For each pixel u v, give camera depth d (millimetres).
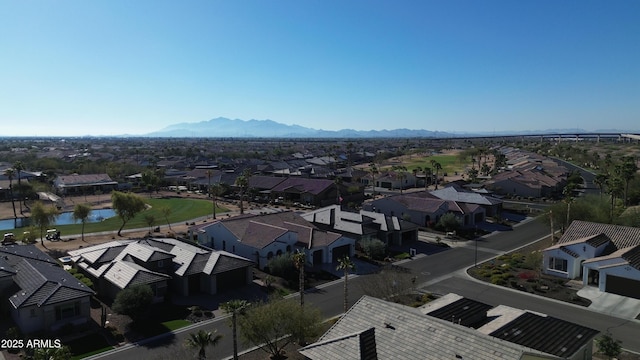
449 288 51562
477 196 96000
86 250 58406
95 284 51875
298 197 117312
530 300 47594
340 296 49250
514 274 56438
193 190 140375
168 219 93250
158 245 59250
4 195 119938
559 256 55469
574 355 27266
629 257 49125
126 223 89125
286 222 70438
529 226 86250
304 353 27156
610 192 82438
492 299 47938
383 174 149250
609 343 32000
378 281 49094
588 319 42469
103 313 42062
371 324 28781
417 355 25031
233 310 32875
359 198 120438
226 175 143875
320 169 168375
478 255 66125
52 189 132625
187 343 32625
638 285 47250
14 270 46062
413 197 91562
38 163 181375
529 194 121500
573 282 53031
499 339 25891
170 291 51375
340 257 63844
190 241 70000
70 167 183125
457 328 26016
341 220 74688
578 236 59094
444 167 197875
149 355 35875
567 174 143000
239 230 65688
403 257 64938
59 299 40156
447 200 91562
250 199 119750
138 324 41844
